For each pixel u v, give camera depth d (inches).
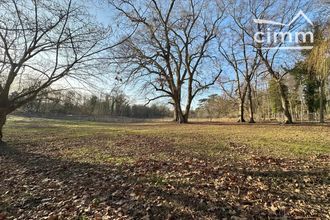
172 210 177.0
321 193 193.9
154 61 1095.6
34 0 401.7
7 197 216.7
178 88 1232.8
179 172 266.2
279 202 181.0
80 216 173.9
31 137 618.2
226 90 1560.0
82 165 317.7
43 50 425.1
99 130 797.2
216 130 759.1
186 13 1161.4
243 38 1226.0
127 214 173.9
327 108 1530.5
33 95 466.0
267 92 1818.4
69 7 418.3
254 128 828.6
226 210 173.3
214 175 250.7
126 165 305.1
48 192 225.1
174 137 574.6
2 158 384.8
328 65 688.4
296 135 571.8
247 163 296.2
